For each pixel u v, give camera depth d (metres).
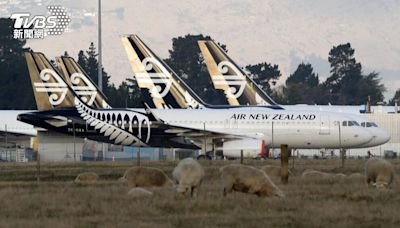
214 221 106.38
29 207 119.75
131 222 105.88
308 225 104.00
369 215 109.81
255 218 108.38
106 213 113.69
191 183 127.56
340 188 141.50
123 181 155.00
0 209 118.19
